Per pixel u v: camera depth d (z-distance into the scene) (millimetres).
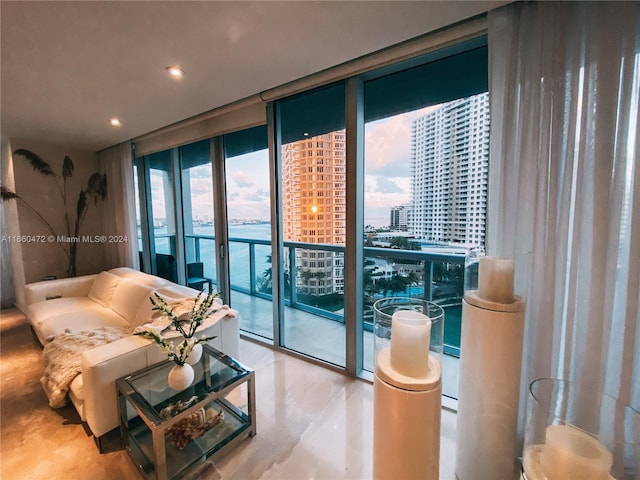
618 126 1145
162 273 3850
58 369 1748
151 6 1283
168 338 1732
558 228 1271
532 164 1303
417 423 1063
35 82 2031
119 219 3879
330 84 2055
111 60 1753
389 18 1405
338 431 1670
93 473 1410
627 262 1170
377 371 1139
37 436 1641
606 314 1194
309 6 1302
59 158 3885
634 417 1087
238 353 2162
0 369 2373
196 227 3455
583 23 1180
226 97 2328
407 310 1240
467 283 1383
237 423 1660
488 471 1286
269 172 2473
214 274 3240
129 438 1564
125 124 2979
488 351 1229
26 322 3418
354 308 2121
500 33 1360
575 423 1205
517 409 1267
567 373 1285
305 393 2004
